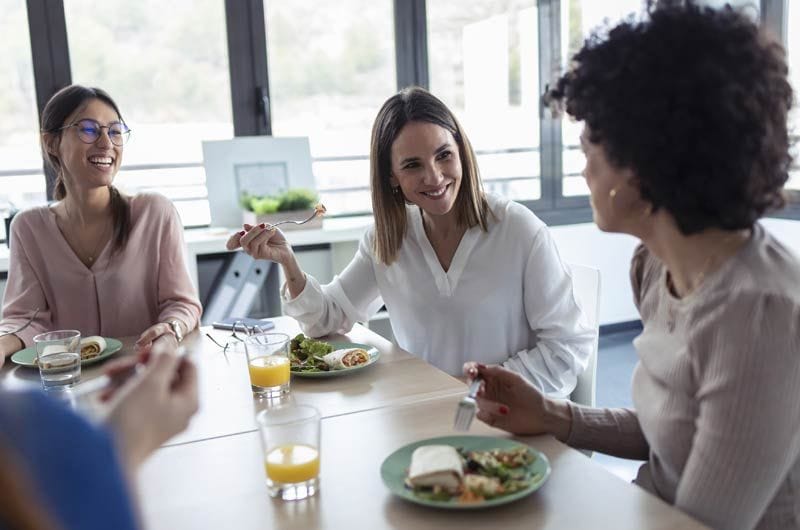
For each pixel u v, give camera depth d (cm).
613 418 121
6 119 327
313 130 375
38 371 168
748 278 87
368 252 198
